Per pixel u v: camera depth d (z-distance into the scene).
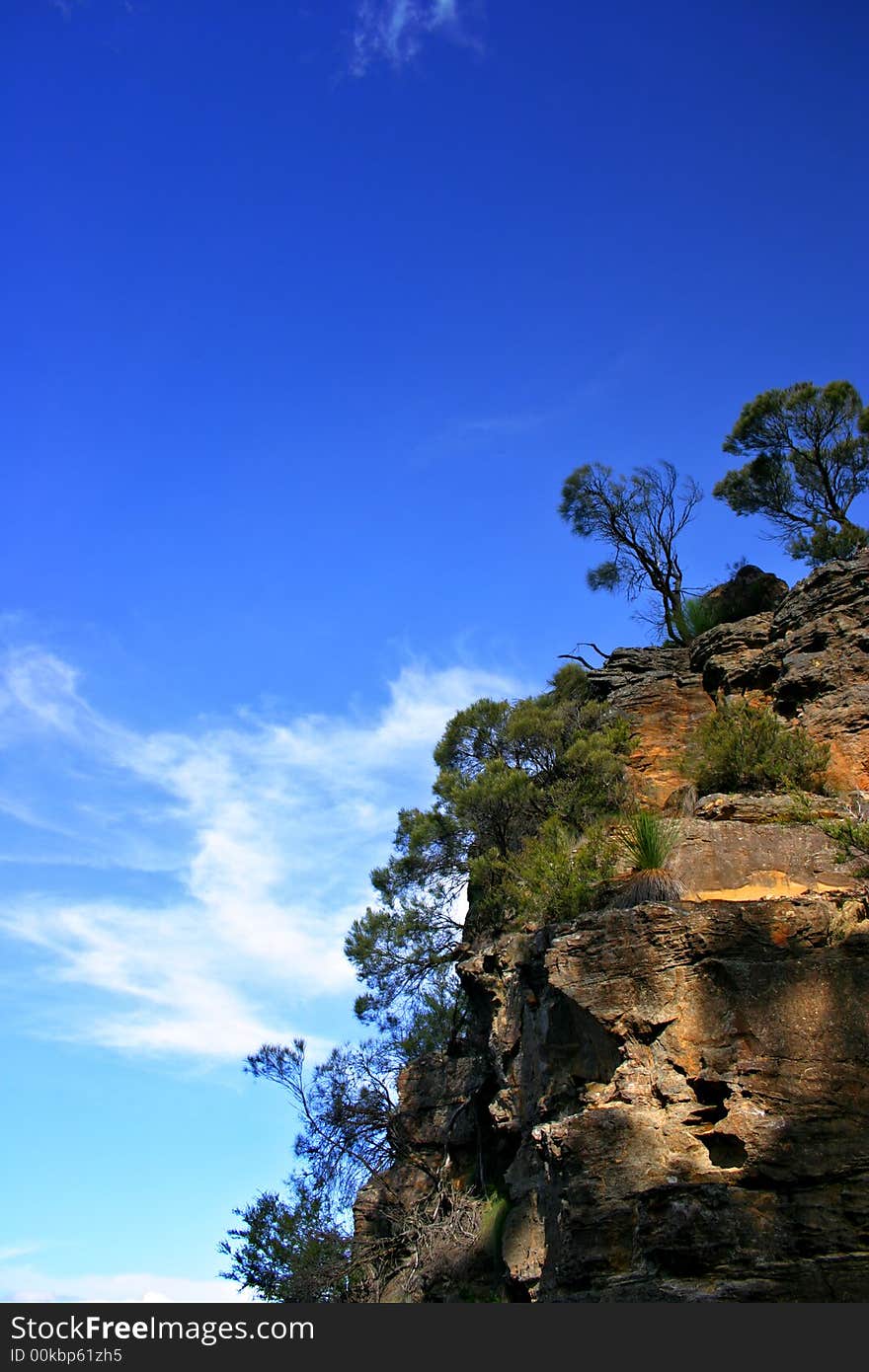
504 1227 18.78
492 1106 20.03
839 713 23.59
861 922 16.47
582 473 37.38
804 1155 14.22
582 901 19.12
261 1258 23.47
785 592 31.48
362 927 26.84
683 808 22.20
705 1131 14.94
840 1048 14.98
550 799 25.70
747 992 15.68
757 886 18.53
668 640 33.16
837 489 36.47
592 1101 16.23
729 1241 13.65
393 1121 24.05
